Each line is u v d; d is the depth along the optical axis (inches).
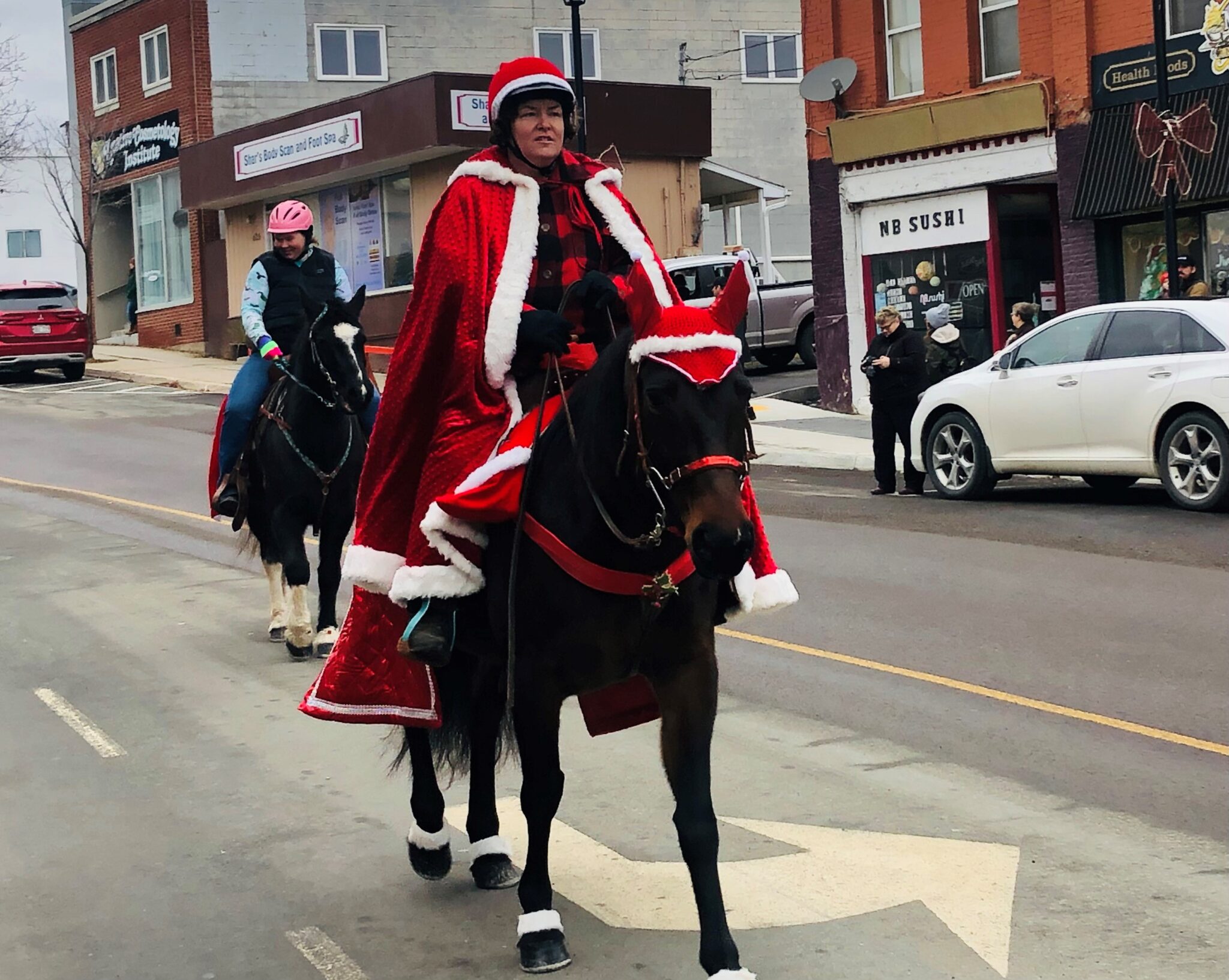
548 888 186.4
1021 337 584.1
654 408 154.8
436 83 1111.6
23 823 251.1
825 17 922.7
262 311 375.2
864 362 619.8
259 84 1430.9
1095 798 242.7
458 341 187.2
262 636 393.1
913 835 227.0
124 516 616.1
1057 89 806.5
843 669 333.1
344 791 263.3
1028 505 567.2
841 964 181.5
